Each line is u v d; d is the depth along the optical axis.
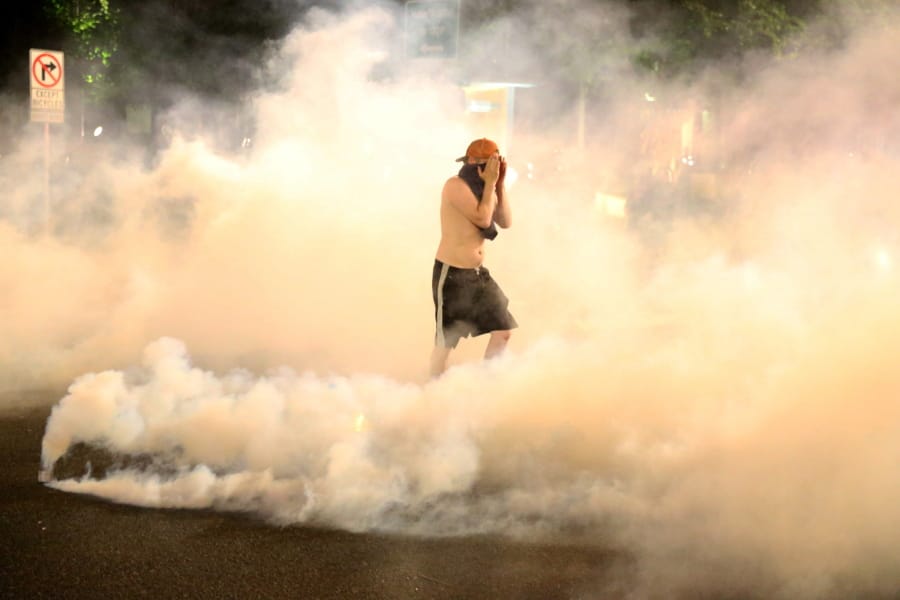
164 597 4.04
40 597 4.02
